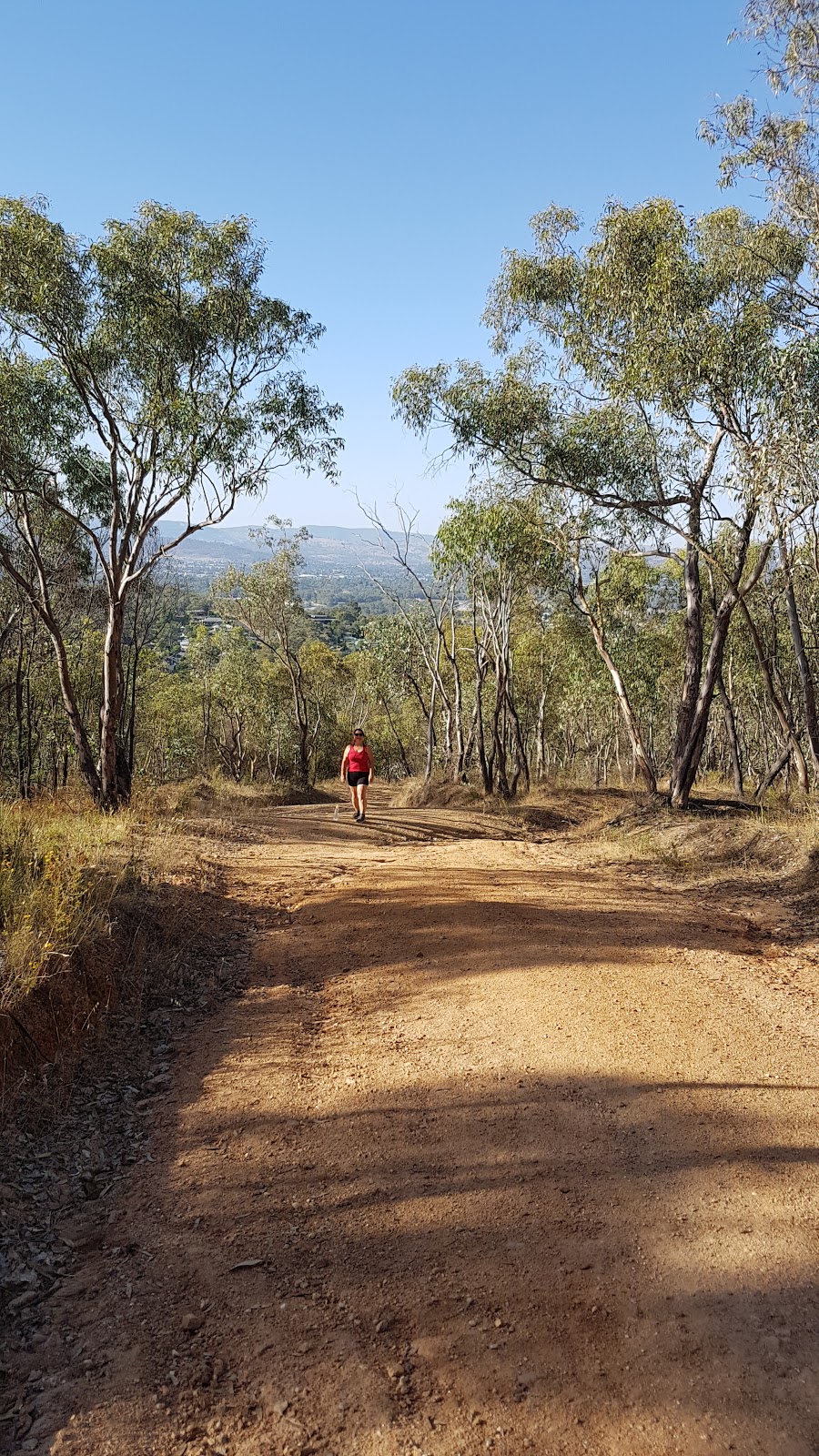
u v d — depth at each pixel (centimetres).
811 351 1034
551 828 1961
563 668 3694
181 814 1520
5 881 623
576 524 1689
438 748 5247
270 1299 316
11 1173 400
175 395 1459
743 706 3641
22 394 1435
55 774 2600
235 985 670
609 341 1502
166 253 1446
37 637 2414
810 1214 353
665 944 755
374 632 3178
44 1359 291
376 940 761
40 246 1312
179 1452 252
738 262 1229
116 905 697
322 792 3481
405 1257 337
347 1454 251
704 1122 436
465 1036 559
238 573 4075
